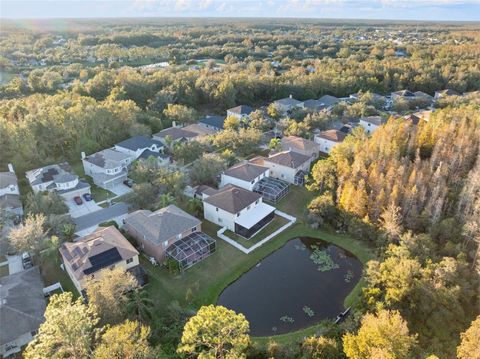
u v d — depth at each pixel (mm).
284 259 51250
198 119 112312
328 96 130000
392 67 149625
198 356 29219
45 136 76875
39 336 30125
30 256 47781
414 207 50562
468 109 82125
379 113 112500
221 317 30156
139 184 61188
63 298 32500
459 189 53062
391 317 31734
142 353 28188
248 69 155375
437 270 37406
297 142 80125
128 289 38031
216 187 68375
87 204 64062
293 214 61250
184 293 44312
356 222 53625
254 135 82000
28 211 55031
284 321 40812
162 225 49656
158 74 131125
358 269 49250
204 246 49688
